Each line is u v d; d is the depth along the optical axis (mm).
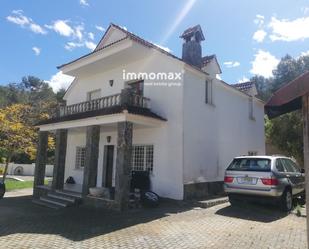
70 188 15938
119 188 11398
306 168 4496
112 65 17000
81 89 19734
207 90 16391
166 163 13938
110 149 17141
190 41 16938
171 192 13531
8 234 8047
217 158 16109
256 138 20984
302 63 44094
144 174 14398
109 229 8516
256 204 12023
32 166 37875
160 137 14320
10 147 22875
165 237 7594
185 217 9945
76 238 7605
